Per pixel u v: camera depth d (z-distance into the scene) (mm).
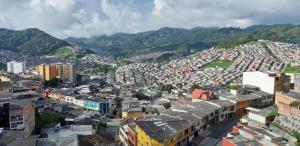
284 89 139000
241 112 121062
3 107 85750
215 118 109438
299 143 67188
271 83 137875
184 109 107000
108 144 75312
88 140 73250
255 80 150000
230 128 103125
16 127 80938
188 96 152125
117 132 105438
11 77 190125
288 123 80750
